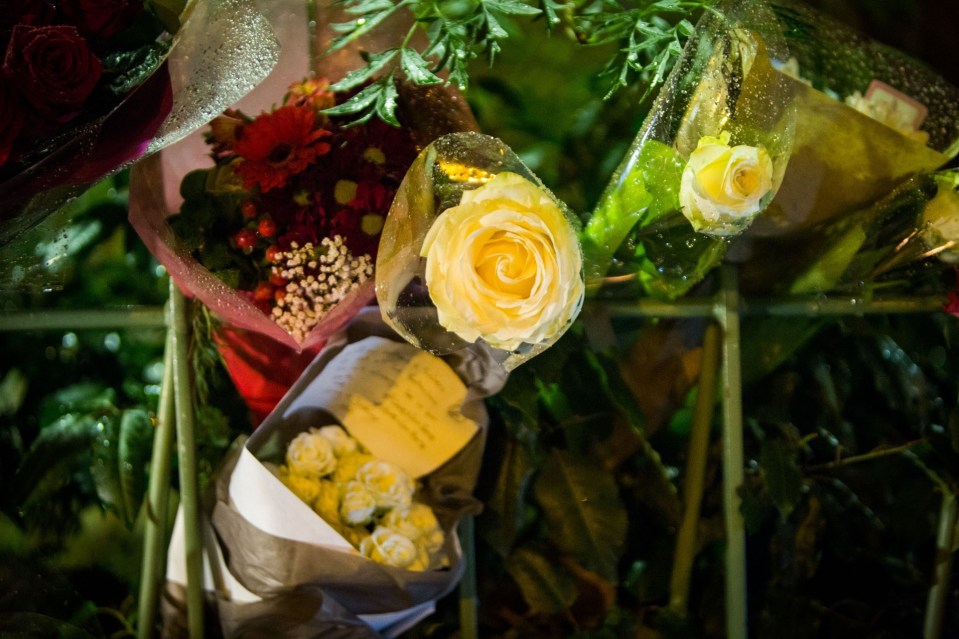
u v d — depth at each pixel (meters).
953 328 0.93
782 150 0.80
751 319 0.94
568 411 0.92
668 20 0.94
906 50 1.09
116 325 0.86
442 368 0.83
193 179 0.82
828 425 0.99
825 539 0.99
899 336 0.93
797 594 0.97
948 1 1.08
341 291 0.81
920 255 0.86
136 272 0.97
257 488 0.80
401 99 0.86
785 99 0.80
